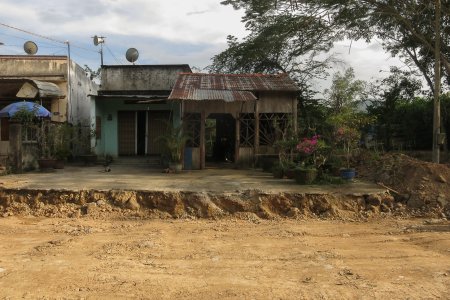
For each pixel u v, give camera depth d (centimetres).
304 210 988
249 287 528
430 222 909
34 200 1020
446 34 1773
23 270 587
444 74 2006
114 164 1820
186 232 824
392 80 2264
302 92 2212
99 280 548
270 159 1506
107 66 2131
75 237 773
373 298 495
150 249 698
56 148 1566
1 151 1814
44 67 1942
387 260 646
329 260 645
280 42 1941
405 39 2014
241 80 1806
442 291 518
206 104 1586
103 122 1989
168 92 2103
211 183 1155
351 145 1323
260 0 1697
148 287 526
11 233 809
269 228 861
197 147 1581
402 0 1608
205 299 491
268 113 1639
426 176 1108
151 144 2009
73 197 1020
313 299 492
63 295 500
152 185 1105
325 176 1173
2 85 1786
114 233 810
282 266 614
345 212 984
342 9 1681
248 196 1008
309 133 1611
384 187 1099
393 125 2148
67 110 1938
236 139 1623
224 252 685
